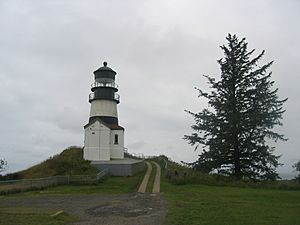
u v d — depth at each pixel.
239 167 37.75
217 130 38.09
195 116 39.59
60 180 33.75
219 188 28.88
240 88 38.72
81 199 23.48
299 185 29.42
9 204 21.22
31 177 39.81
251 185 31.22
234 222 14.27
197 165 38.62
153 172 44.75
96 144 50.28
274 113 36.34
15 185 30.27
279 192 25.55
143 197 23.47
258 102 37.06
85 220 15.59
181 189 28.17
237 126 36.62
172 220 14.79
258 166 36.78
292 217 15.35
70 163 42.75
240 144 37.41
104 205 20.20
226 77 39.44
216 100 38.88
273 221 14.48
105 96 58.53
